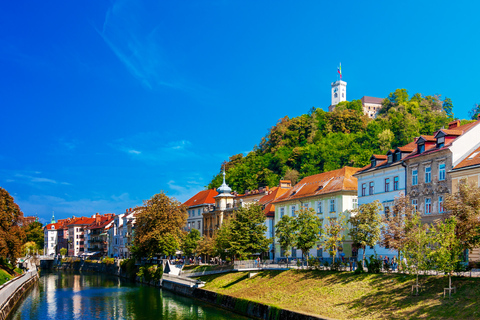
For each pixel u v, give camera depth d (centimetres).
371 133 18775
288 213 9081
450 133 5644
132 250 11238
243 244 7844
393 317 4022
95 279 12444
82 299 8075
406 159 6200
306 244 6462
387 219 5372
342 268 5850
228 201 12294
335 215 7644
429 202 5831
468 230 4069
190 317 5962
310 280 5762
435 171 5741
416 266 4416
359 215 5566
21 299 8212
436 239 4159
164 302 7450
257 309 5509
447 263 3903
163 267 9900
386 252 6438
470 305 3684
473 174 5150
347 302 4697
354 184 7719
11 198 9606
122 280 11838
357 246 5594
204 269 8569
